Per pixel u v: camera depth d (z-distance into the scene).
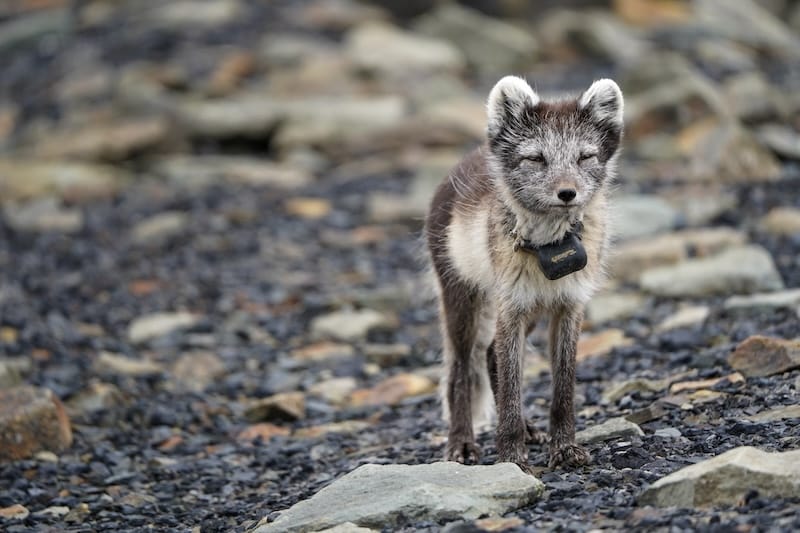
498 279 7.99
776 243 13.92
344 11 30.30
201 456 9.94
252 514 8.03
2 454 9.62
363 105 24.00
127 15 32.16
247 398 11.66
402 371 12.20
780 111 20.27
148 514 8.43
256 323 14.05
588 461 7.68
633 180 18.02
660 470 7.23
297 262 16.45
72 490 9.05
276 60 27.25
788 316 10.77
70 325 13.99
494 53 27.75
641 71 22.66
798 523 5.79
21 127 26.11
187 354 12.86
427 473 7.35
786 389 8.45
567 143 7.87
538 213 7.79
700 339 10.59
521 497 6.92
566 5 30.31
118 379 11.80
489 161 8.23
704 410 8.34
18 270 16.62
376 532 6.66
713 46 26.11
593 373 10.23
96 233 18.42
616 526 6.27
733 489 6.33
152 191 20.67
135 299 15.18
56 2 36.91
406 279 15.34
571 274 7.86
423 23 29.56
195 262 16.61
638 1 30.41
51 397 10.10
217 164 22.36
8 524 8.25
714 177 17.50
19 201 20.72
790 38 29.19
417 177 20.11
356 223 18.16
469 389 8.79
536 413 9.62
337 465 9.09
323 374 12.09
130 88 25.16
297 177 21.14
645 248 13.91
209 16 30.17
